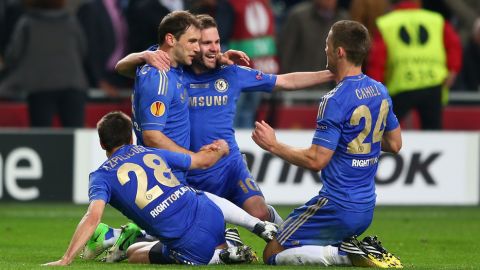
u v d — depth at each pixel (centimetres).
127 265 2691
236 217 2811
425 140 4716
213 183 3025
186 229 2702
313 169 2692
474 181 4756
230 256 2727
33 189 4644
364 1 4641
